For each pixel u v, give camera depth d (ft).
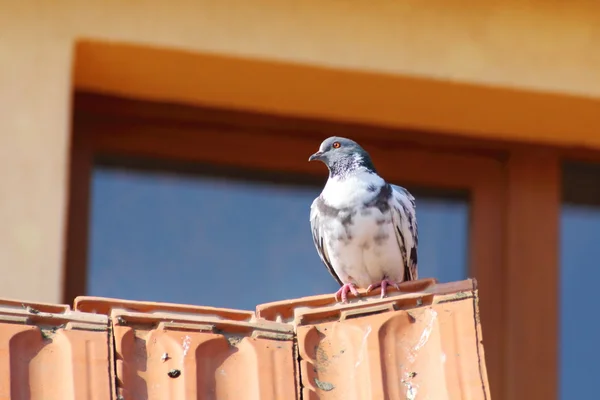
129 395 22.59
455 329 24.13
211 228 46.55
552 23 46.42
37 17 42.52
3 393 22.00
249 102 46.88
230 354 23.65
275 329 24.22
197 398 22.81
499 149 49.08
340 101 46.70
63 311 23.54
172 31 43.47
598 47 46.44
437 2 45.80
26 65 41.86
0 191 40.11
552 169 48.93
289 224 47.16
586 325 47.03
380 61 44.68
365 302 24.88
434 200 48.55
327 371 23.98
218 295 45.60
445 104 46.70
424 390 23.63
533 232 48.19
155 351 23.35
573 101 46.03
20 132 41.01
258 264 46.34
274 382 23.35
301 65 44.19
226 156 47.44
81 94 46.37
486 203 48.55
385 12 45.29
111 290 44.78
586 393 46.01
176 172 47.03
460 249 48.19
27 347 22.74
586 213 48.88
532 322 46.83
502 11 46.19
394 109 47.19
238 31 44.01
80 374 22.47
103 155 46.60
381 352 24.08
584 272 47.88
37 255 39.60
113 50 43.27
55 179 40.68
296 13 44.60
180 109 47.16
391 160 48.37
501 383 46.03
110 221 45.80
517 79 45.60
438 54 45.27
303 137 48.08
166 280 45.44
